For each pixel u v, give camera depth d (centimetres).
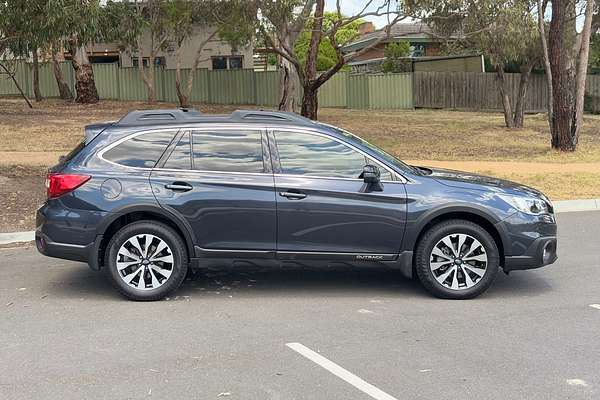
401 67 3584
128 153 640
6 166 1355
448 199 630
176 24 2431
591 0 1708
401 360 489
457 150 1830
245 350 509
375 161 642
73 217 623
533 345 521
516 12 1823
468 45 2295
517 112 2436
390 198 629
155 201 622
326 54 3447
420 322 577
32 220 984
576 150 1808
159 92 3259
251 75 3212
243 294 663
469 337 539
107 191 624
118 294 661
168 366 478
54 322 576
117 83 3284
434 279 639
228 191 626
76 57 2909
